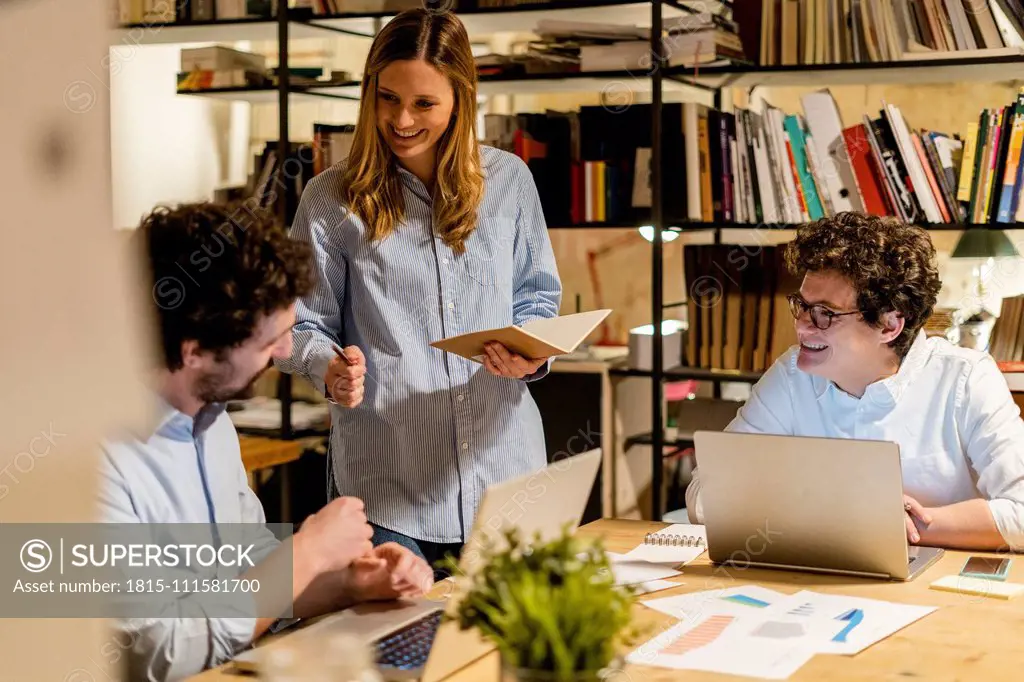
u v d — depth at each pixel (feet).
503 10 10.69
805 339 6.30
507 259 7.23
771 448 5.24
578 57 10.68
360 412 7.05
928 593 5.01
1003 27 9.93
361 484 7.08
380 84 6.64
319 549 4.75
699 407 11.16
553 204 11.11
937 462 6.31
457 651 3.89
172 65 12.74
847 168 10.16
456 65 6.68
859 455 5.04
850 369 6.32
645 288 12.77
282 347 4.58
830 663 4.02
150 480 4.40
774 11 10.21
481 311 7.08
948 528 5.80
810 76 10.64
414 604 4.77
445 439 7.00
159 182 12.66
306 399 12.21
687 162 10.55
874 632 4.40
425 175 7.00
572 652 2.75
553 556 3.00
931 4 9.73
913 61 9.79
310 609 4.78
